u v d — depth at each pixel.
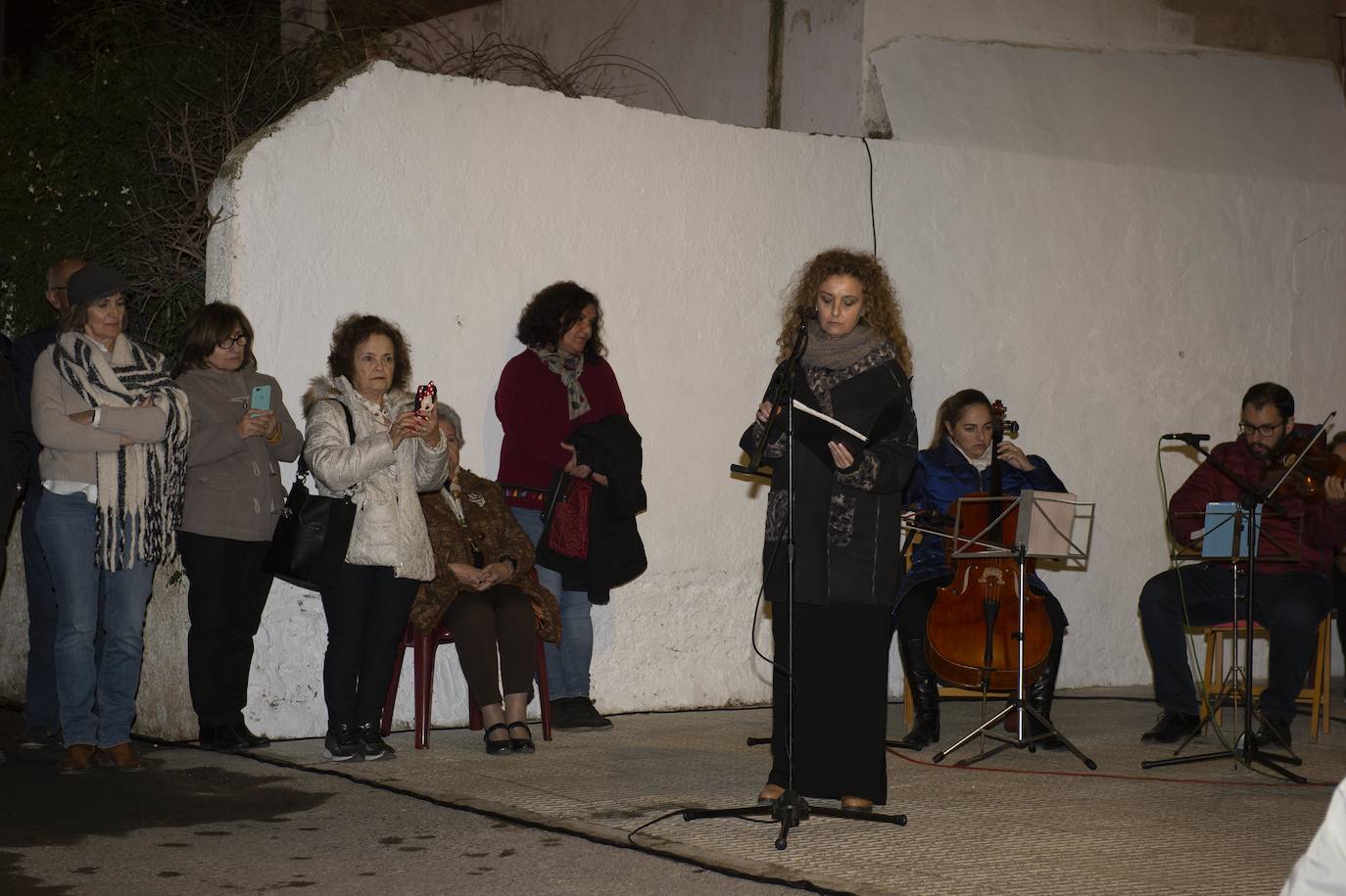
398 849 4.18
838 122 7.77
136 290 6.70
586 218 6.78
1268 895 3.88
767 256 7.25
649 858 4.13
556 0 9.62
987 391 7.78
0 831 4.32
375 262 6.24
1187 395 8.36
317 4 9.09
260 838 4.29
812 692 4.66
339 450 5.31
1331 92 9.14
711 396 7.12
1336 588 7.02
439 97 6.39
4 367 5.21
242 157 5.94
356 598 5.48
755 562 7.27
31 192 6.93
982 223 7.76
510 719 5.79
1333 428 8.81
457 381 6.46
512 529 6.09
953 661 5.90
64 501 5.13
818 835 4.44
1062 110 8.12
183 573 5.85
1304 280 8.71
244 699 5.76
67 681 5.20
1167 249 8.28
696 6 8.65
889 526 4.57
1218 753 5.82
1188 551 6.44
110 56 6.95
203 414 5.43
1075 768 5.76
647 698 7.00
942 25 7.94
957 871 4.06
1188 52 8.75
